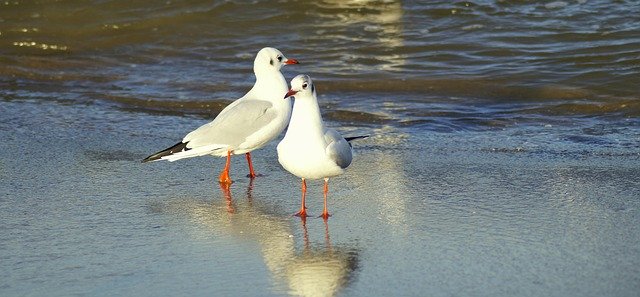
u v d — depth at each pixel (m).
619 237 10.51
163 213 11.84
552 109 17.06
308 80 11.17
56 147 15.01
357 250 10.41
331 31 22.61
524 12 22.62
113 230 11.20
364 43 21.69
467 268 9.75
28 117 16.97
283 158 11.39
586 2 22.78
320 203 12.20
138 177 13.45
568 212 11.47
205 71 20.34
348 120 16.72
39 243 10.76
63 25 23.59
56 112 17.33
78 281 9.61
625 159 13.77
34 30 23.39
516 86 18.58
